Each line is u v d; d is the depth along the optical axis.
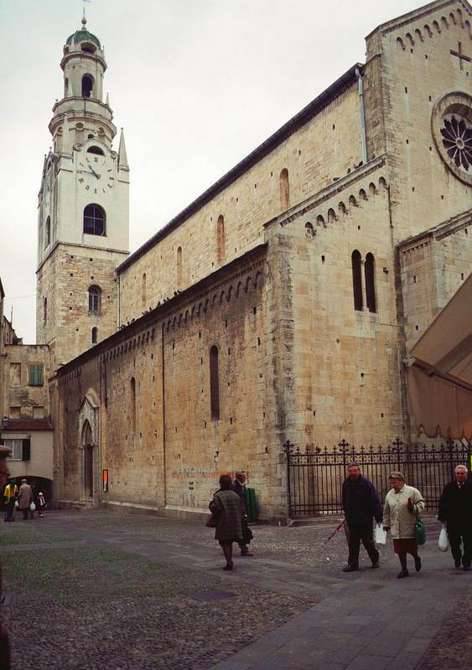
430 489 29.27
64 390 57.66
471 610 11.27
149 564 18.05
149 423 40.25
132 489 42.38
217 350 32.97
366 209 31.17
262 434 28.41
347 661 8.89
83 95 67.31
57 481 58.22
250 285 30.12
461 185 34.88
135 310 58.47
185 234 49.81
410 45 34.50
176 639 10.41
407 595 12.65
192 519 33.47
